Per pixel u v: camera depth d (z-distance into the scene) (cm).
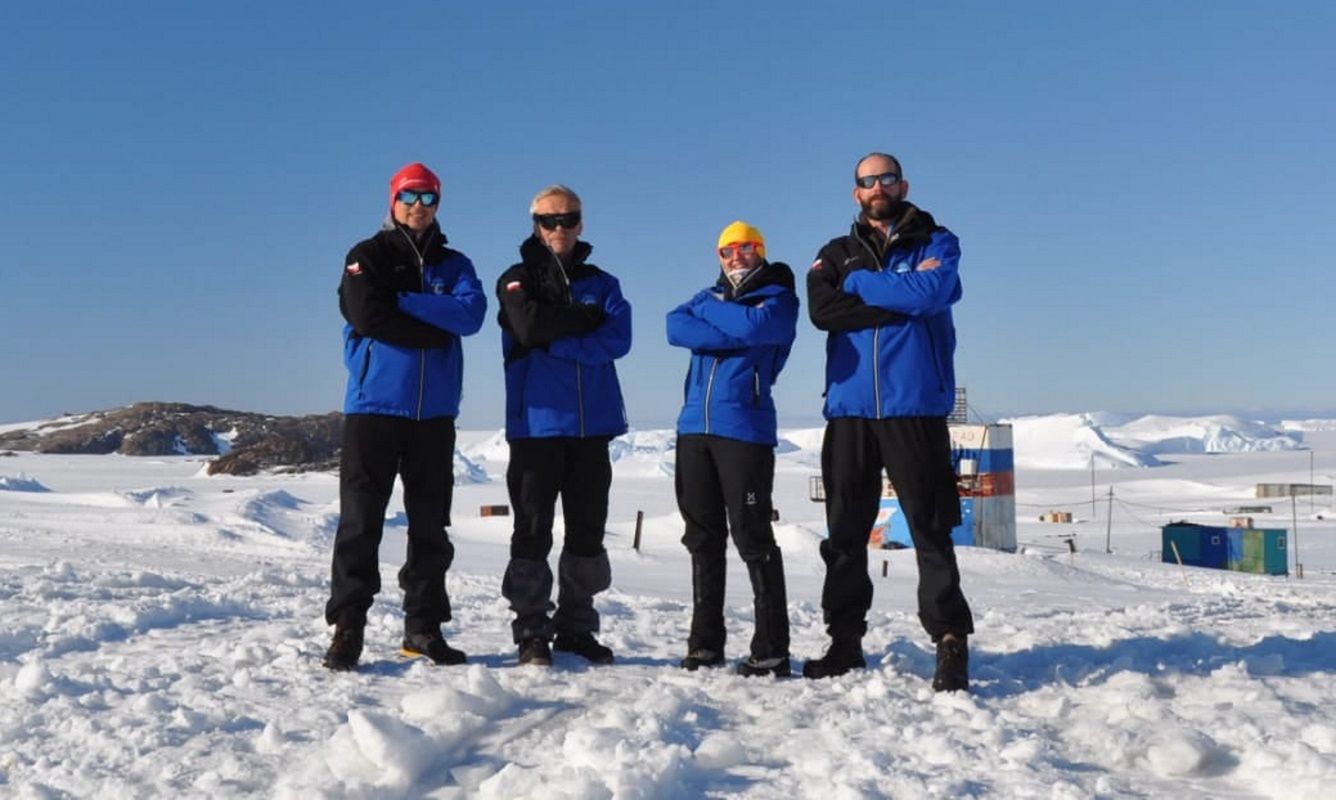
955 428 3209
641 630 602
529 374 469
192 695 382
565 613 480
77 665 434
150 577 823
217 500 3058
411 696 359
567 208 471
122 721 346
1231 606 919
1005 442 3216
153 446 16125
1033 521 5500
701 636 459
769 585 443
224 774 297
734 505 447
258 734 336
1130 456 13762
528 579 460
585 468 477
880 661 480
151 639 524
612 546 2552
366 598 443
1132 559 3209
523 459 467
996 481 3170
